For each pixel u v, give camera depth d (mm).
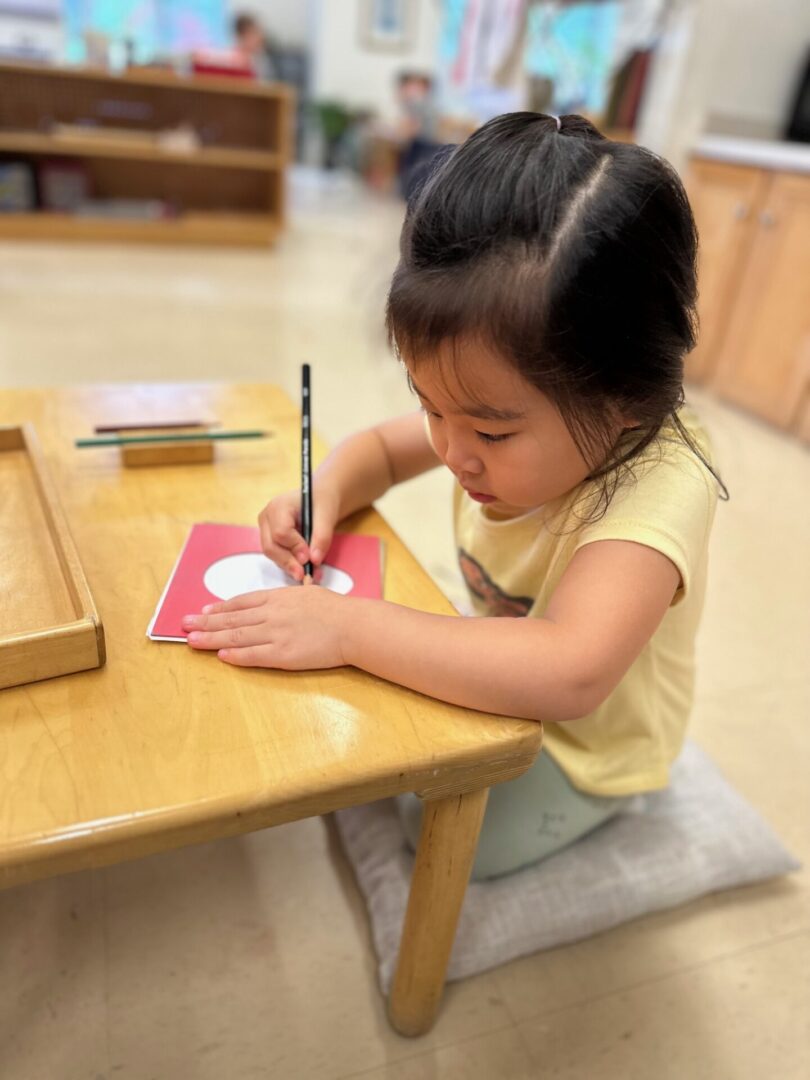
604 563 583
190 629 593
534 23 3613
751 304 2592
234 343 2766
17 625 580
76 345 2596
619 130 2992
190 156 3969
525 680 541
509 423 530
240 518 777
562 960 885
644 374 534
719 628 1509
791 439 2486
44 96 3844
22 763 477
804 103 2861
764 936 931
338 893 928
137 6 6438
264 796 474
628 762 871
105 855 447
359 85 7109
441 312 499
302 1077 755
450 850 638
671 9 2805
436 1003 782
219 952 854
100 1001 798
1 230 3783
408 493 1879
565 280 485
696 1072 793
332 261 4070
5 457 823
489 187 498
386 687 566
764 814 1101
